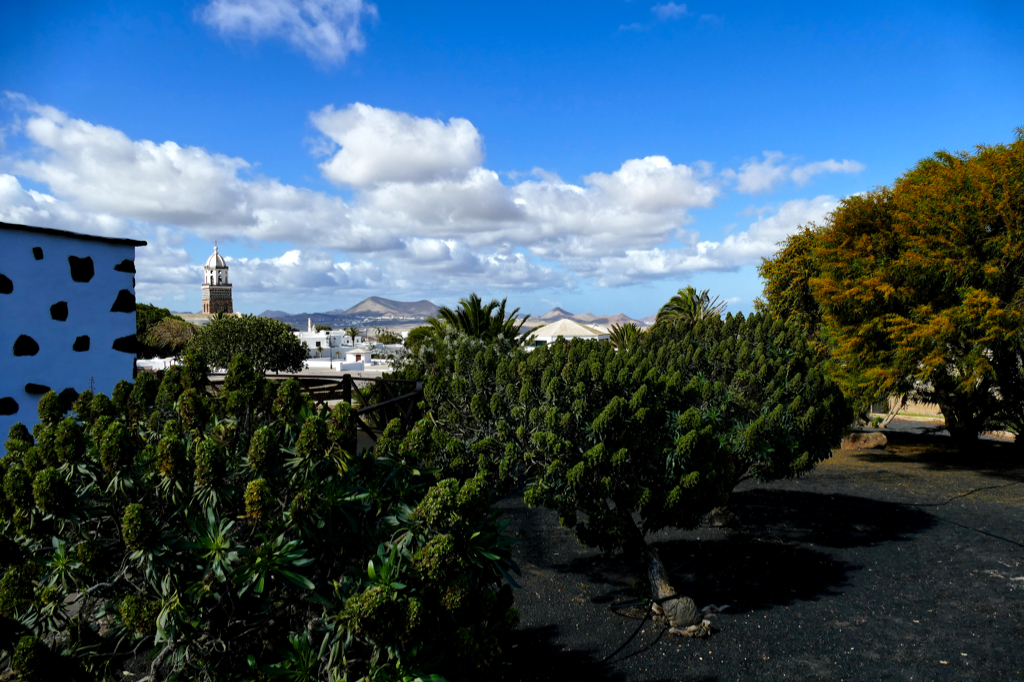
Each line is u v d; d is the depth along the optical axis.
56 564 2.66
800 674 4.45
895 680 4.37
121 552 2.84
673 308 30.30
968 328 11.38
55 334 6.16
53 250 6.16
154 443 3.27
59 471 2.66
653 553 5.62
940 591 6.11
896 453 14.84
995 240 11.30
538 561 6.74
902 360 12.11
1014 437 16.78
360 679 2.58
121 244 6.72
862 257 13.08
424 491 3.50
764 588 6.19
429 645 2.69
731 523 8.25
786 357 7.90
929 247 12.08
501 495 5.64
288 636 2.91
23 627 2.54
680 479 5.29
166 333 40.50
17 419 5.86
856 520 8.69
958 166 12.17
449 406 6.45
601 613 5.46
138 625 2.52
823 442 7.65
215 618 2.82
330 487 2.96
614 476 5.31
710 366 8.08
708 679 4.35
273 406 3.35
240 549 2.58
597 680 4.31
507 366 6.04
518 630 5.12
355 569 2.87
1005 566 6.82
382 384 10.25
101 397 3.60
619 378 5.60
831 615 5.53
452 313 24.45
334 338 89.62
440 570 2.64
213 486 2.67
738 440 6.80
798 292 18.58
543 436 5.17
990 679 4.39
